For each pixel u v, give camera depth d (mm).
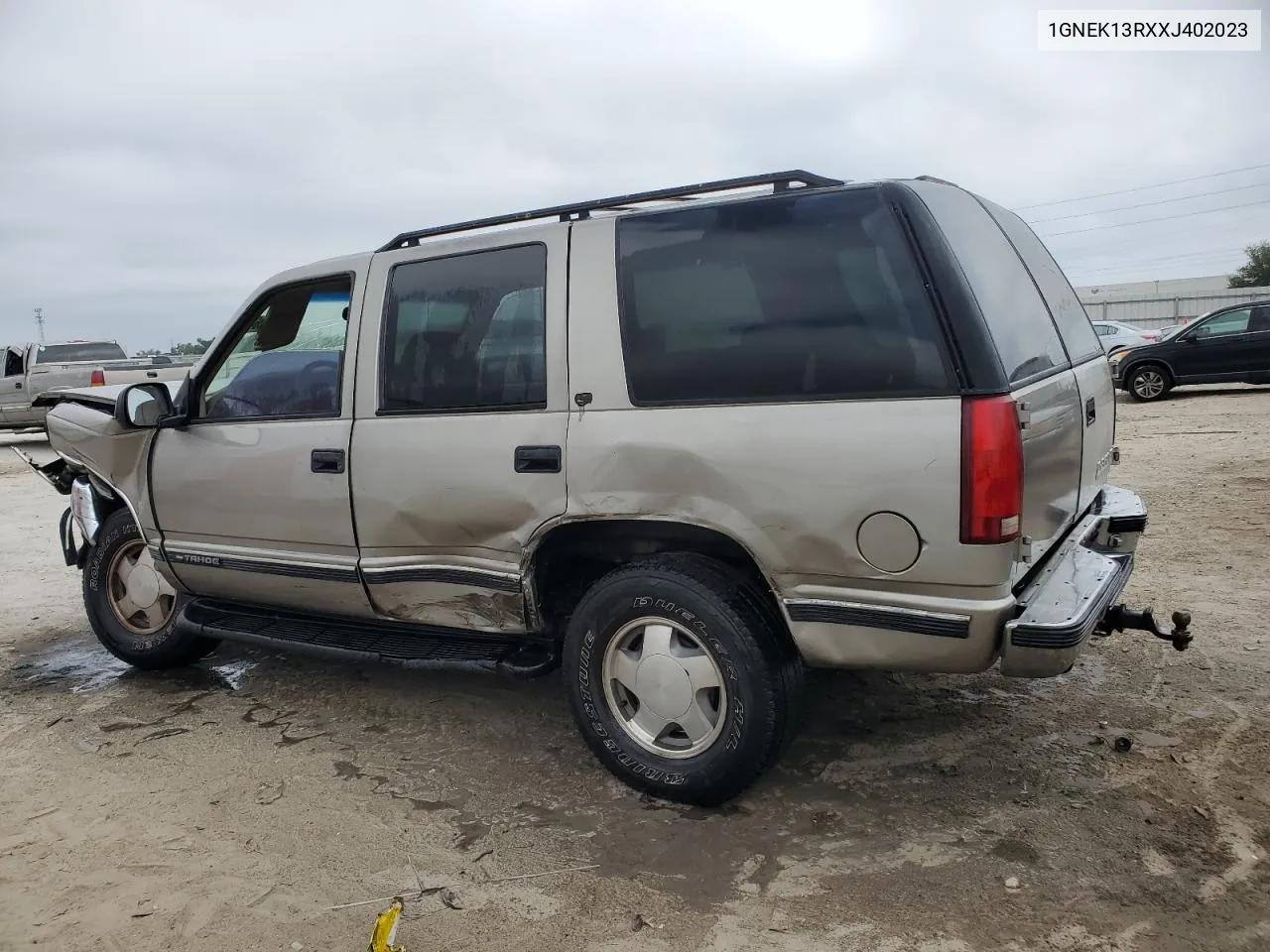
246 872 3000
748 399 2967
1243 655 4270
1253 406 13891
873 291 2822
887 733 3711
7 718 4387
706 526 3031
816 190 2975
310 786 3555
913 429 2699
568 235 3365
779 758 3193
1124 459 9695
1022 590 2924
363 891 2873
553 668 3557
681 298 3125
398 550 3744
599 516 3209
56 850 3180
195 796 3512
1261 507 7160
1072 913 2586
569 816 3248
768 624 3064
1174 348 15719
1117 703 3857
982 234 3232
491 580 3514
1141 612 3262
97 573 4941
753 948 2520
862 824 3088
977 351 2670
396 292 3771
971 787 3273
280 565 4082
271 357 4152
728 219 3092
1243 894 2623
